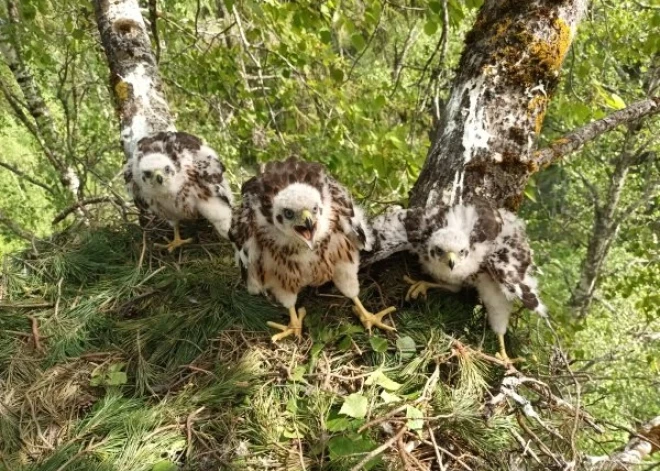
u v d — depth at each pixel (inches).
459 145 30.1
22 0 52.0
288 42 53.8
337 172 53.0
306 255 27.5
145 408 27.1
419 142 63.1
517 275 27.5
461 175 29.8
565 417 27.0
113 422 26.4
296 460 24.7
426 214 29.1
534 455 23.4
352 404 25.5
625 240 119.2
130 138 37.9
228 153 66.6
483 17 31.2
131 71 39.4
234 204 39.7
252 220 28.1
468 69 30.8
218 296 32.0
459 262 27.2
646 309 65.1
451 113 31.0
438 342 28.4
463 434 24.8
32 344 31.4
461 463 23.9
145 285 34.4
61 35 60.6
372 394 26.3
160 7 64.9
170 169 34.5
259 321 30.6
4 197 84.0
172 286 33.8
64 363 30.2
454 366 27.6
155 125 38.5
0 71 75.2
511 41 29.7
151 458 24.9
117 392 28.4
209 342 30.0
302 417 26.2
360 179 55.1
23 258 36.7
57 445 26.3
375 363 28.3
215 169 36.3
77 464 24.9
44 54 57.4
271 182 27.0
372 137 49.1
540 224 130.7
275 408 26.4
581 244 122.2
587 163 105.2
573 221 122.0
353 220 28.3
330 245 27.8
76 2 55.9
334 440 24.6
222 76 57.5
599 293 110.0
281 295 29.5
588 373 29.2
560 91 67.1
